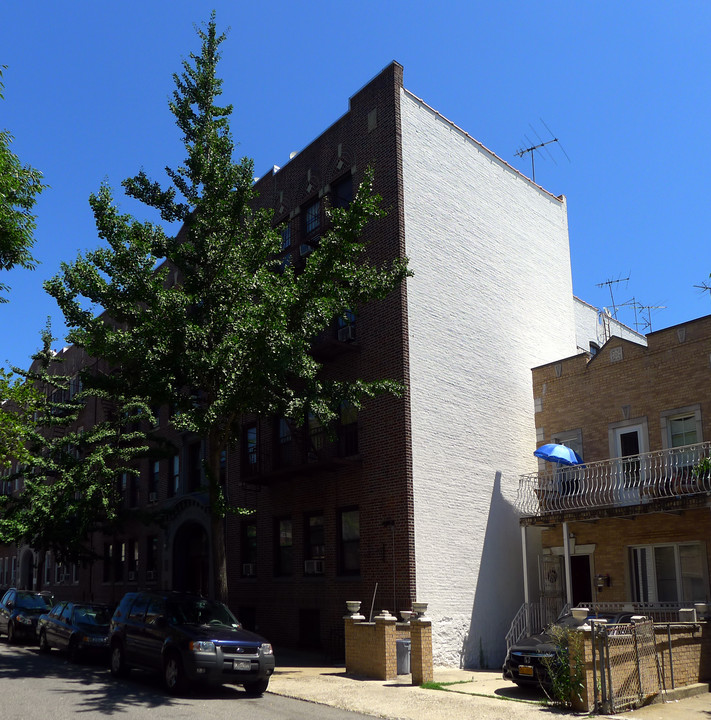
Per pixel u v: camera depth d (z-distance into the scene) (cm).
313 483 2183
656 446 1966
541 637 1407
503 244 2384
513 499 2172
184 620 1402
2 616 2466
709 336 1889
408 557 1852
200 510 2677
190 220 1788
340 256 1744
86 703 1208
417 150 2147
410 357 1983
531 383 2347
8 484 4688
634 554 1944
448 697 1304
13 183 1275
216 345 1655
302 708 1227
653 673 1261
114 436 2508
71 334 1745
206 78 1778
